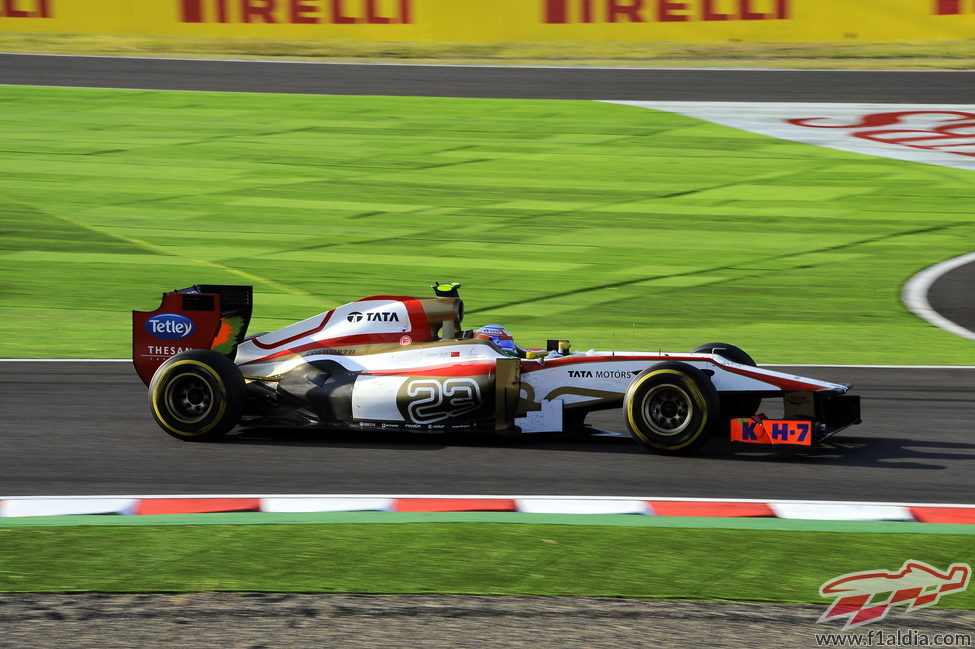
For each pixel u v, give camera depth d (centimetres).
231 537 2064
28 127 8381
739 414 2861
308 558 1959
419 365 2792
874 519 2209
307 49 10406
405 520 2169
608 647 1614
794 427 2603
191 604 1755
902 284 5338
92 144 8006
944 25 10138
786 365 3906
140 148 7938
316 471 2509
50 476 2456
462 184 7206
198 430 2717
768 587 1855
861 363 3953
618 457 2655
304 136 8262
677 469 2555
